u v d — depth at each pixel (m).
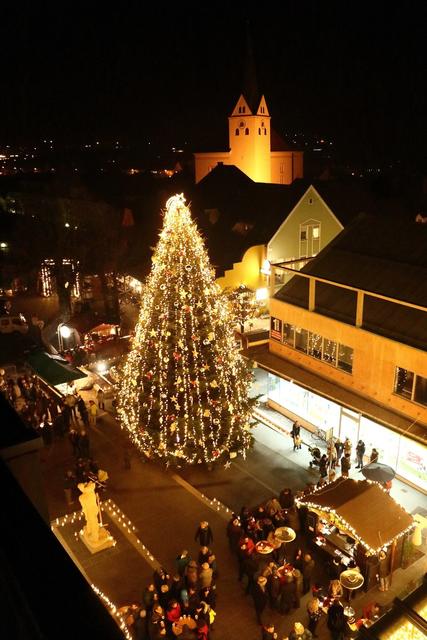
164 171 119.00
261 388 29.23
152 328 20.19
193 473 21.77
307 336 24.58
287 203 43.59
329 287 24.47
